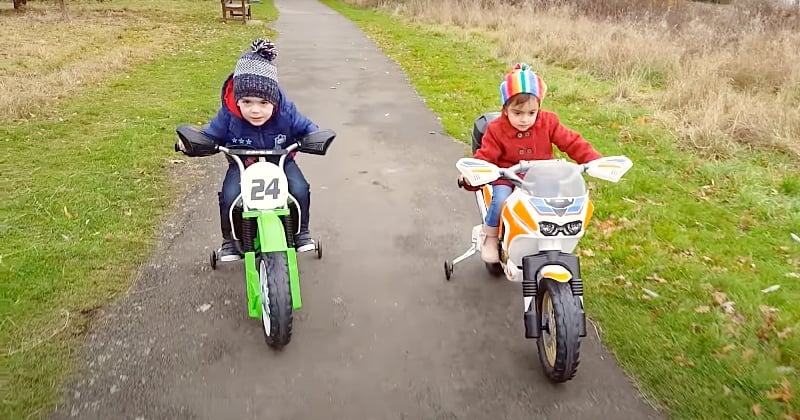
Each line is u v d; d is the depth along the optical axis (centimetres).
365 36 2014
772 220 608
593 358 394
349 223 585
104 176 671
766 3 1898
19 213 573
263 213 388
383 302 455
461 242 552
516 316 441
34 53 1423
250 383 366
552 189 359
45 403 343
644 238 558
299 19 2566
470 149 823
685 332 418
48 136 807
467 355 397
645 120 948
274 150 404
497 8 2302
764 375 373
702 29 1638
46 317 420
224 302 447
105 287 459
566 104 1091
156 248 523
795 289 478
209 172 703
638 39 1504
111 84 1135
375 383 370
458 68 1398
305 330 419
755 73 1142
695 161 770
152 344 398
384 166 746
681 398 357
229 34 1964
